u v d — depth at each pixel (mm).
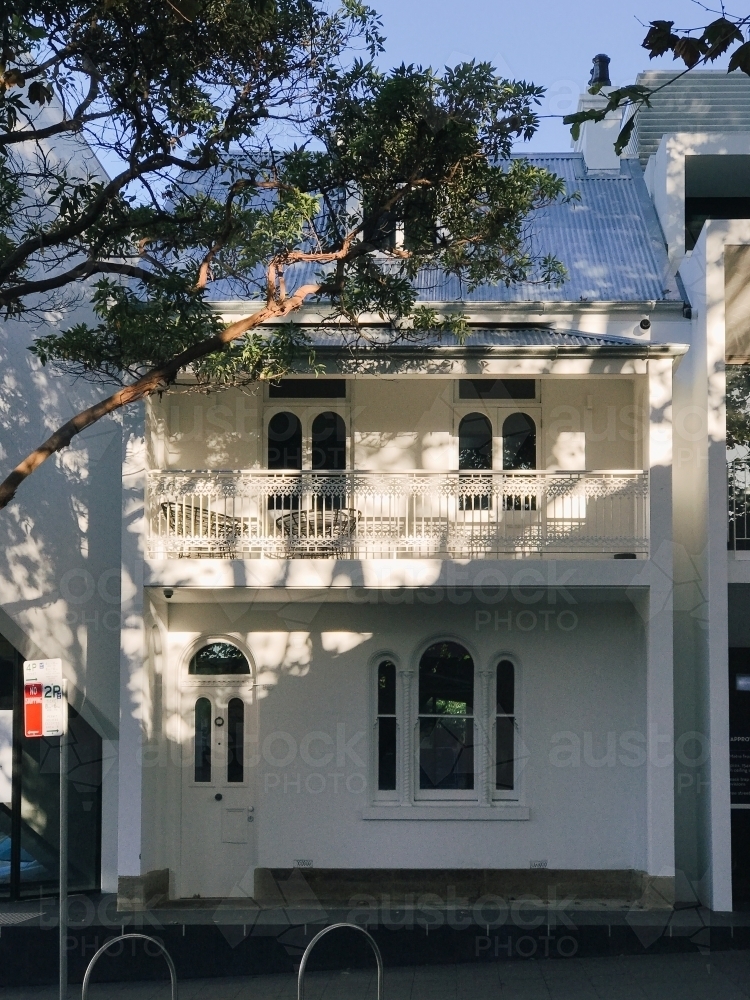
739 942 12766
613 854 14633
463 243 12719
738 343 15227
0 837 14727
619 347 13820
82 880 14914
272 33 11250
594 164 19000
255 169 12766
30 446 14711
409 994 11383
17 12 9938
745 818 15430
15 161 14344
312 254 11844
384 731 15133
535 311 15508
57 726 9945
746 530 15094
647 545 13945
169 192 12344
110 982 12312
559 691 14969
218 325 12000
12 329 14609
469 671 15141
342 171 12148
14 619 14523
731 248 14672
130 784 13625
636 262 16609
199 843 14883
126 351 12094
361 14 11727
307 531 14250
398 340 14164
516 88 11773
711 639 13930
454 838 14719
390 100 11359
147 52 10805
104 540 15125
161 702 14781
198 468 15523
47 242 10695
